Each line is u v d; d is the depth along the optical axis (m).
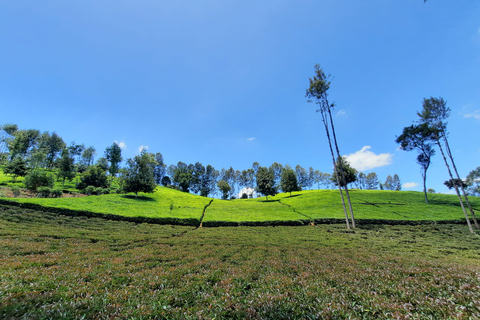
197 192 106.00
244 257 13.25
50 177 41.12
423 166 45.44
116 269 9.55
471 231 26.03
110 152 71.75
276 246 17.38
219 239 19.81
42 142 79.38
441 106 30.55
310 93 34.47
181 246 16.19
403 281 7.75
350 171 59.81
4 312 4.86
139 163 46.88
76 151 83.38
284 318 5.08
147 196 49.00
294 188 65.19
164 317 5.38
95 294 6.56
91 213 26.30
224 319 5.29
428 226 29.69
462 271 9.06
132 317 5.16
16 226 17.91
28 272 8.23
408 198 52.81
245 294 7.14
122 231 21.30
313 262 12.02
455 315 4.92
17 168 46.88
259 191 63.81
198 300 6.55
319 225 30.62
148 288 7.49
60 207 25.53
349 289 7.07
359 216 34.34
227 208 44.09
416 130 37.41
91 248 13.78
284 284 7.86
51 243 14.09
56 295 6.17
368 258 13.37
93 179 53.59
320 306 5.70
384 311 5.32
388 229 27.86
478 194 69.81
